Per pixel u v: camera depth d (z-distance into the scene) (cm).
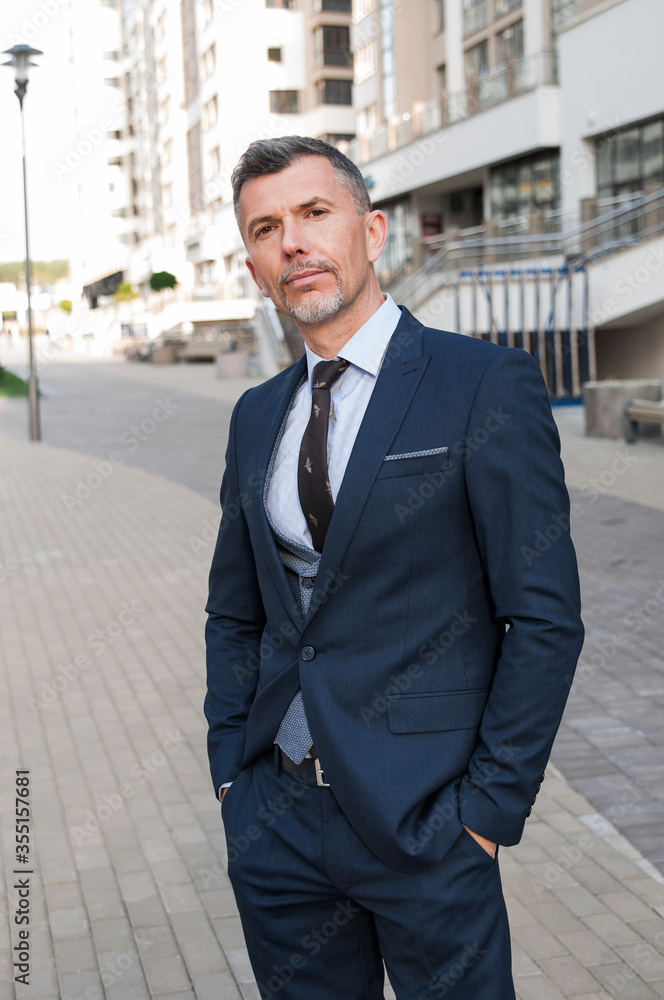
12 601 717
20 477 1316
